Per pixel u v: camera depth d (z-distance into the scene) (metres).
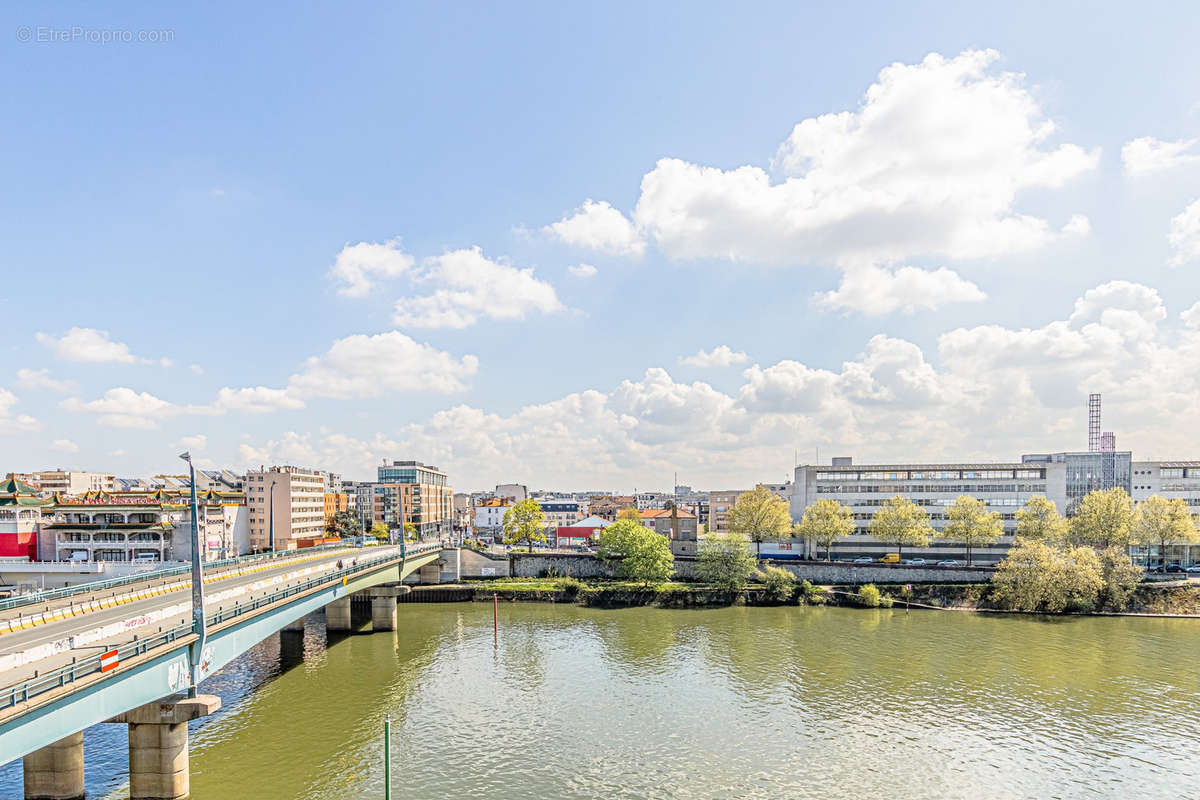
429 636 94.50
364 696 66.94
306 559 104.44
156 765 44.72
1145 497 151.25
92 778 47.78
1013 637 91.44
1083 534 128.12
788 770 50.78
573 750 54.00
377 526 197.50
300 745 54.47
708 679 72.44
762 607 115.75
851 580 127.81
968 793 47.62
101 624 48.56
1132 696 66.88
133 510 128.75
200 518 144.00
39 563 117.81
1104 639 90.19
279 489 179.38
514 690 68.75
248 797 45.66
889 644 87.69
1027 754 53.72
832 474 159.38
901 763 52.03
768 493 155.38
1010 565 113.19
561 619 106.38
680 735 57.12
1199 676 73.25
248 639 53.84
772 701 65.38
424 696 66.88
